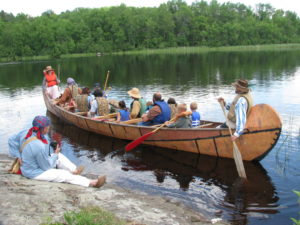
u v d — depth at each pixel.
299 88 13.70
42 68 29.83
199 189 5.03
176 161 6.31
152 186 5.15
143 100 8.29
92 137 8.12
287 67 23.08
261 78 17.66
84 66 30.97
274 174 5.48
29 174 4.45
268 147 5.70
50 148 4.80
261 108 5.63
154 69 25.22
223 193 4.86
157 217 3.77
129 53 59.19
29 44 55.53
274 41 73.12
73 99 10.27
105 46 63.47
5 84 18.64
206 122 7.65
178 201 4.58
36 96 14.37
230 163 6.11
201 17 73.31
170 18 71.75
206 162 6.21
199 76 19.69
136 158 6.54
